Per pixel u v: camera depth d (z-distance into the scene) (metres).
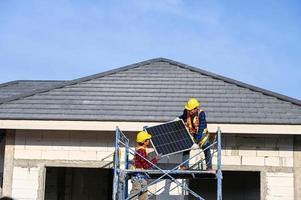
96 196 21.47
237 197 20.09
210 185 20.30
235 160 14.75
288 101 15.45
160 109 15.03
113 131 14.95
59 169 19.50
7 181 15.20
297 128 14.16
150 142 13.26
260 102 15.41
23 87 19.98
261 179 14.62
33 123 14.79
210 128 14.31
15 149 15.34
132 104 15.38
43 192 15.10
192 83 16.75
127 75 17.34
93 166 15.09
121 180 13.27
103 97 15.88
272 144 14.77
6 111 15.05
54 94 16.11
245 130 14.25
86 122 14.68
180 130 12.80
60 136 15.31
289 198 14.50
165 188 14.70
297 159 14.63
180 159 14.70
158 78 17.08
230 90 16.23
